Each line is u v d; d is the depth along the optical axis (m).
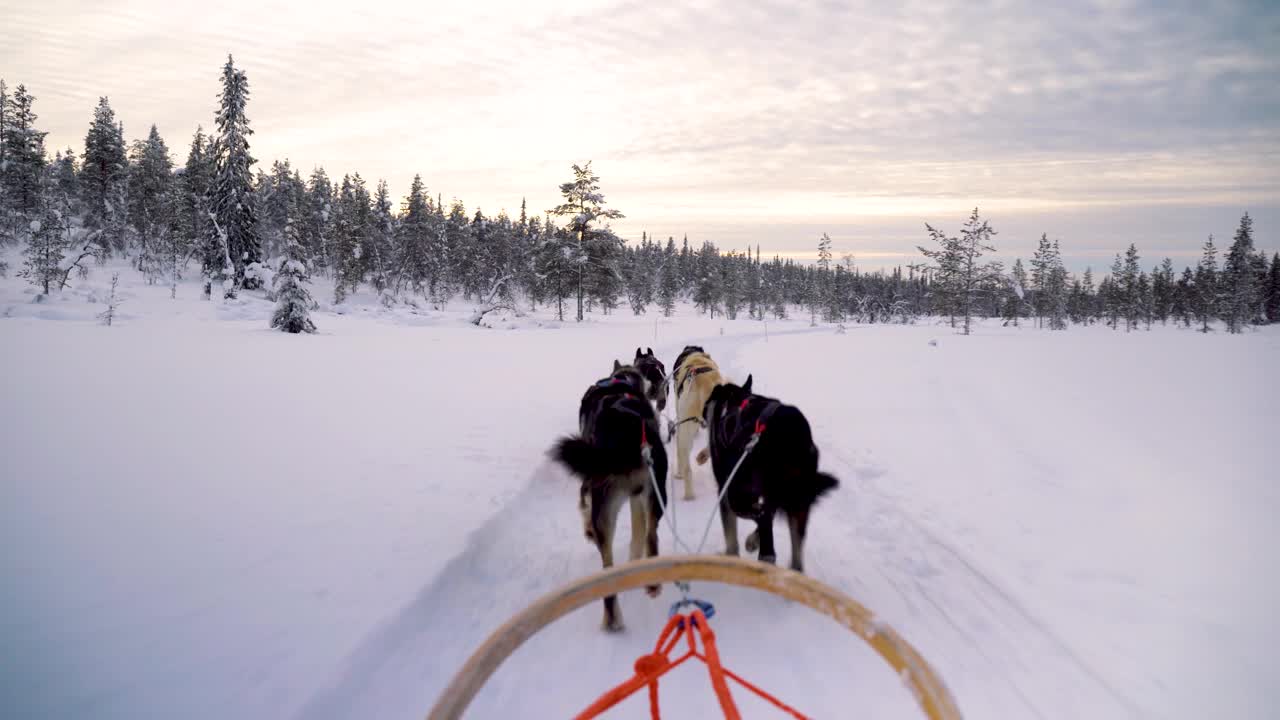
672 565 2.44
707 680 3.56
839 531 5.84
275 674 3.29
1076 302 109.75
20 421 8.28
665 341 30.66
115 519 5.18
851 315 97.62
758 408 4.61
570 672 3.66
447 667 3.66
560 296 53.84
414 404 11.19
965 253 62.72
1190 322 100.31
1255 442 8.54
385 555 4.82
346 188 73.56
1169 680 3.40
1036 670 3.59
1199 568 4.70
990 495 6.47
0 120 53.38
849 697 3.41
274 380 13.07
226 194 44.50
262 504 5.76
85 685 3.07
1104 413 10.80
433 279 68.69
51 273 33.53
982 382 14.87
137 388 11.19
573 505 6.55
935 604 4.42
